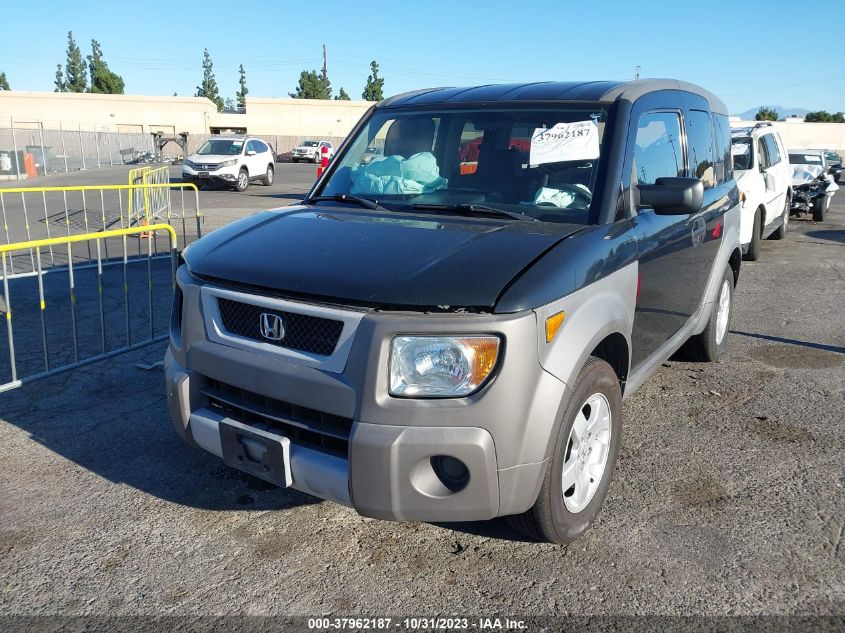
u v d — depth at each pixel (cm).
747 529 330
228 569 303
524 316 257
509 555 312
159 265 1010
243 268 295
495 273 267
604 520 339
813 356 594
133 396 497
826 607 275
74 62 9600
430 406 255
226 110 7300
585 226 322
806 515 342
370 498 260
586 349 286
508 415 257
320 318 267
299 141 5834
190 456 406
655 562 305
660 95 412
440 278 263
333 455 272
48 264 1016
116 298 796
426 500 261
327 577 297
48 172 3500
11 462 397
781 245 1238
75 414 464
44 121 5722
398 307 257
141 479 379
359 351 257
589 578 295
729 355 595
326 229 321
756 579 293
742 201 962
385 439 254
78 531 330
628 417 463
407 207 360
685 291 443
